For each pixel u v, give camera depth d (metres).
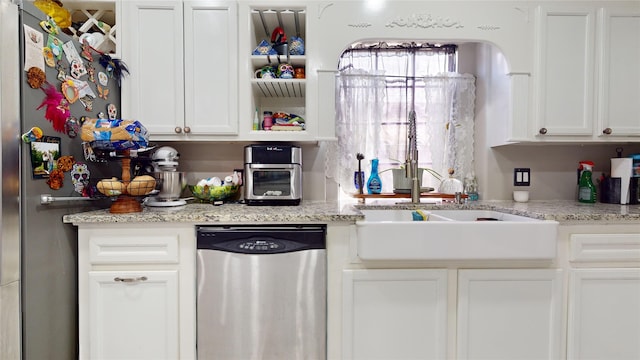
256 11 1.66
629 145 1.99
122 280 1.31
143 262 1.34
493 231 1.26
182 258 1.34
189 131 1.63
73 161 1.35
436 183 2.03
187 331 1.34
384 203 1.86
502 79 1.77
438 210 1.79
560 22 1.68
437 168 2.00
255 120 1.74
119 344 1.33
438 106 1.99
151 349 1.33
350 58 2.01
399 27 1.65
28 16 1.14
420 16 1.65
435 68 2.03
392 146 2.03
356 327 1.33
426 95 1.99
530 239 1.27
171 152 1.64
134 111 1.61
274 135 1.66
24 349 1.15
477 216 1.79
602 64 1.69
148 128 1.62
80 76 1.38
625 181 1.77
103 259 1.32
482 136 1.99
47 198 1.22
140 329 1.33
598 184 1.98
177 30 1.61
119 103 1.62
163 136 1.66
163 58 1.62
